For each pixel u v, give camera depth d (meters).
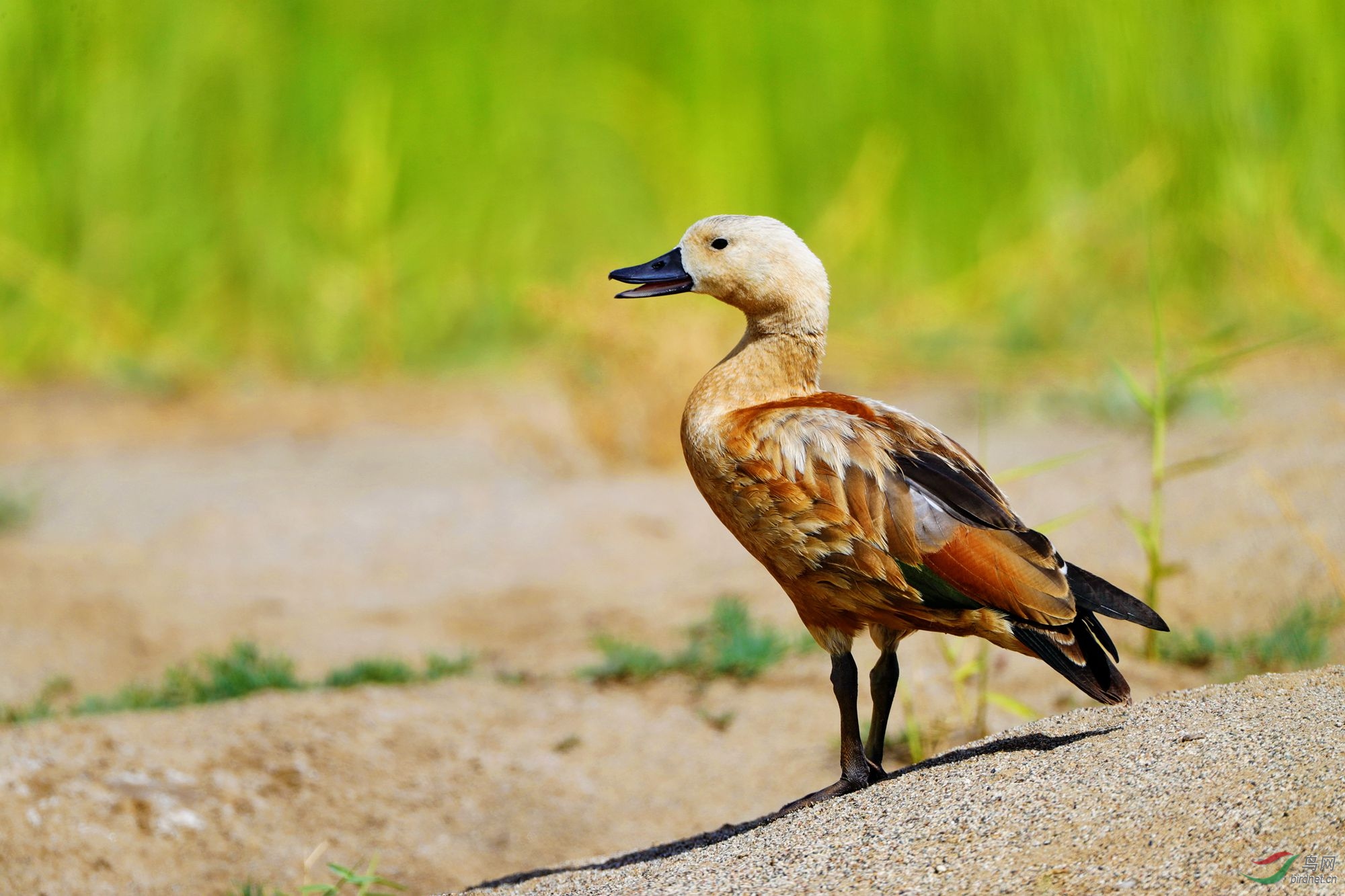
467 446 14.80
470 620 10.36
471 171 19.11
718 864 5.09
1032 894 4.27
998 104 18.66
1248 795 4.47
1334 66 17.73
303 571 11.32
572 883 5.36
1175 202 17.73
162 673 9.55
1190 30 17.84
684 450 6.44
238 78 18.67
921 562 5.60
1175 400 10.27
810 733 8.08
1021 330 17.16
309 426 15.96
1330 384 13.61
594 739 8.13
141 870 6.89
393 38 19.05
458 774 7.74
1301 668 7.80
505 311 18.66
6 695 9.05
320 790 7.50
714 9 19.31
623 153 19.41
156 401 17.03
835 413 6.04
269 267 18.58
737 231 6.62
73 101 18.31
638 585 10.71
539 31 19.61
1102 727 5.45
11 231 18.06
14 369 17.97
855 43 19.14
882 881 4.57
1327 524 9.34
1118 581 9.32
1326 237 17.41
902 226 18.91
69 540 12.02
